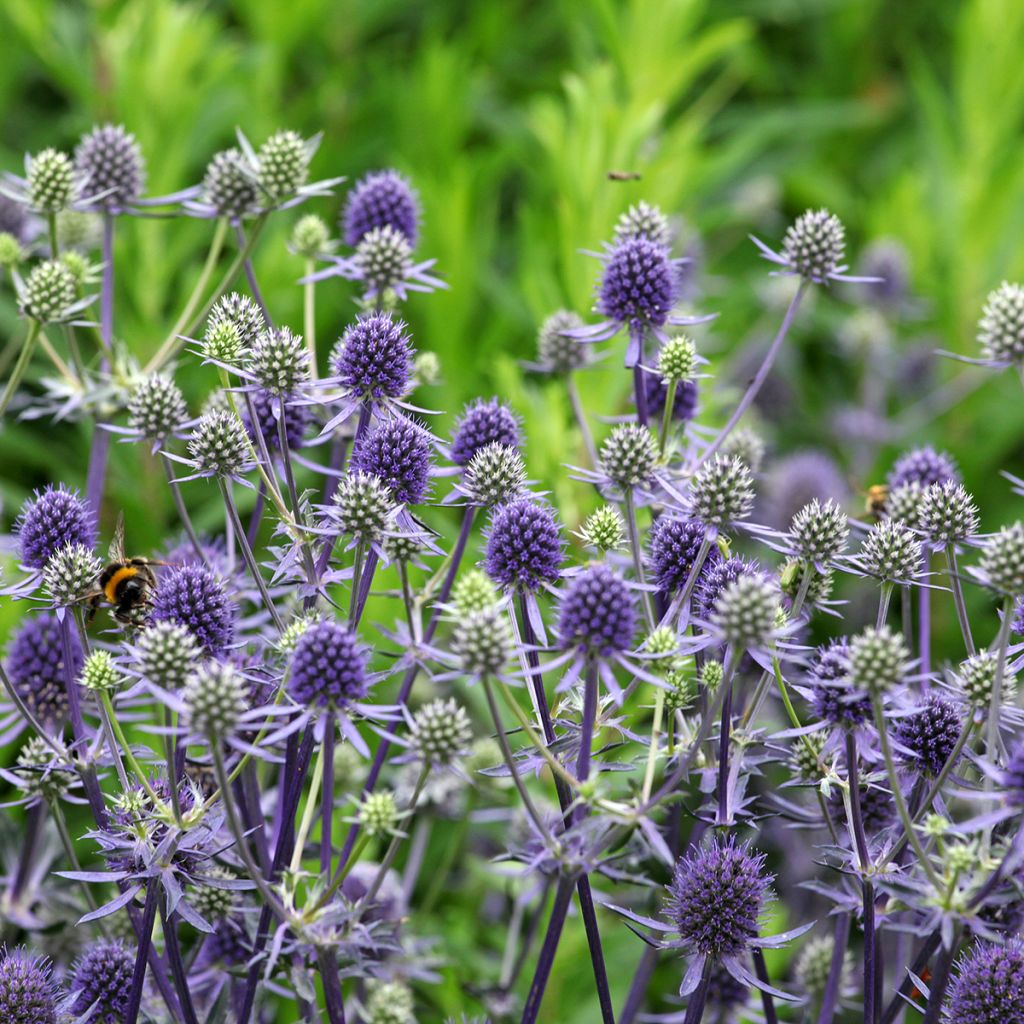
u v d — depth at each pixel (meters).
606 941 0.95
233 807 0.78
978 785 0.83
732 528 0.84
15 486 1.05
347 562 0.95
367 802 0.80
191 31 1.06
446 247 1.06
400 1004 0.87
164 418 0.84
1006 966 0.81
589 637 0.79
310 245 0.92
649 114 1.03
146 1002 0.85
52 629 0.87
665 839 0.86
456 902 0.99
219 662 0.83
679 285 0.88
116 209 0.92
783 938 0.81
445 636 0.93
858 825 0.81
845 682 0.79
